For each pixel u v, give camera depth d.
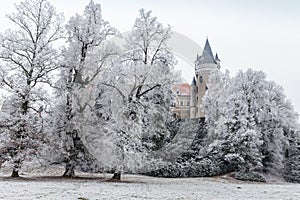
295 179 34.19
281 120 34.59
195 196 12.83
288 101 38.34
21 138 19.45
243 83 35.03
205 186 19.70
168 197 11.92
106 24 21.97
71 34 21.89
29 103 20.38
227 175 30.73
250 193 15.81
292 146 36.56
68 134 20.17
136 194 12.44
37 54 20.69
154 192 13.74
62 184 15.65
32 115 20.25
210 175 29.84
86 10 22.11
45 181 17.34
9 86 20.12
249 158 31.03
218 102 34.19
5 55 20.05
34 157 19.97
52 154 20.66
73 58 21.02
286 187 22.78
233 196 13.62
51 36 21.81
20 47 20.39
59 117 20.27
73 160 20.70
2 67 20.09
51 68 20.97
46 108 20.53
